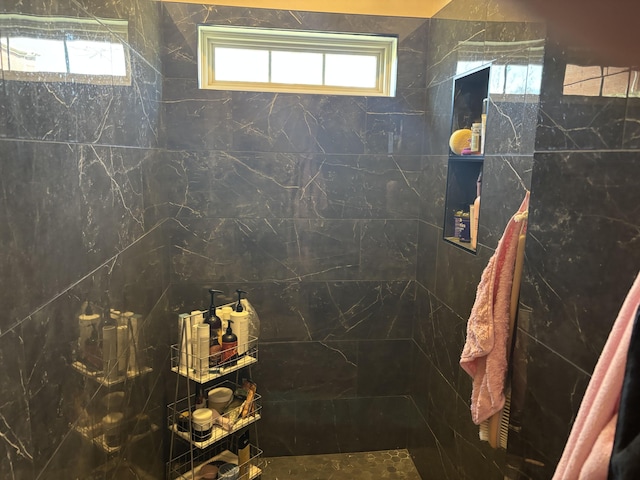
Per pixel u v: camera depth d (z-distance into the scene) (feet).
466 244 6.17
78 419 3.59
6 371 2.50
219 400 7.06
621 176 2.41
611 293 2.49
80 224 3.64
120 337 4.74
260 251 7.62
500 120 4.97
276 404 8.08
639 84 2.27
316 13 7.17
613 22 2.43
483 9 5.41
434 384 7.16
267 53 7.57
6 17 2.52
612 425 2.04
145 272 5.80
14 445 2.58
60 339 3.25
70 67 3.43
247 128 7.30
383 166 7.69
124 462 4.90
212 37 7.32
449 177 6.62
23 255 2.71
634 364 1.86
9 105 2.56
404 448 8.51
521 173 4.50
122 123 4.80
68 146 3.39
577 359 2.78
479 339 4.14
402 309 8.12
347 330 8.05
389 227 7.86
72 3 3.46
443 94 6.77
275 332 7.88
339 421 8.29
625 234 2.39
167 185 7.22
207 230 7.45
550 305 3.06
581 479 2.07
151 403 6.19
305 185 7.56
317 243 7.73
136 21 5.36
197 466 7.27
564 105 2.88
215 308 7.11
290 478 7.75
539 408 3.20
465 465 6.01
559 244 2.95
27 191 2.77
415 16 7.37
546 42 3.06
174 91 7.06
